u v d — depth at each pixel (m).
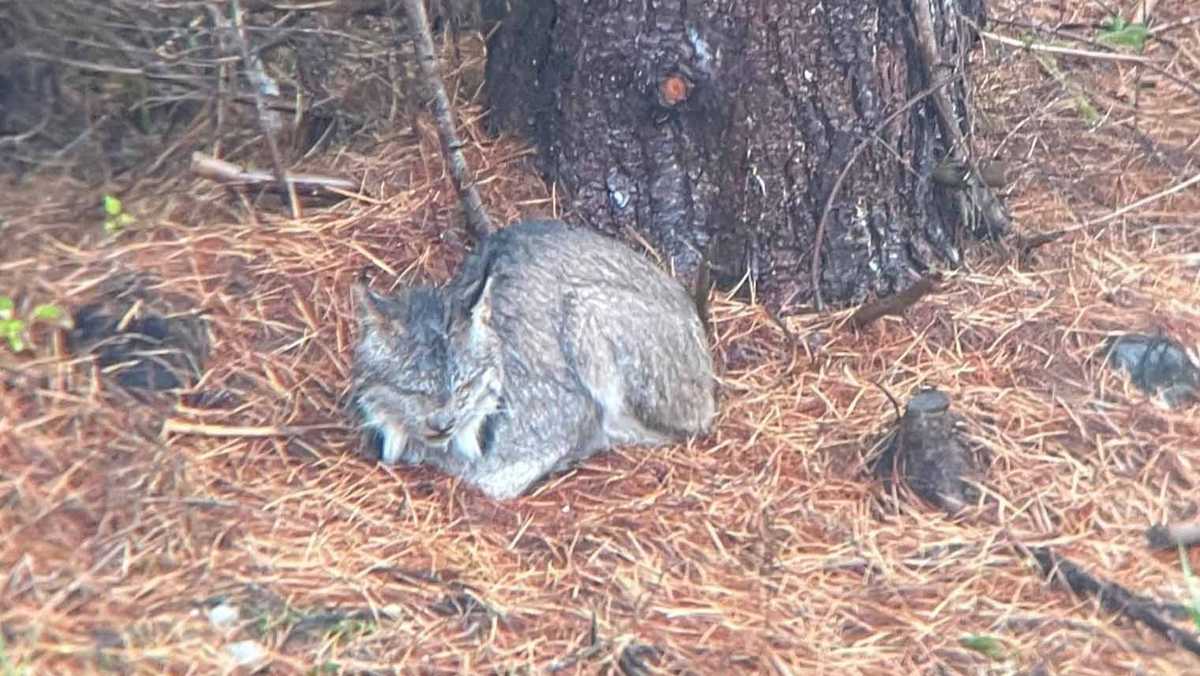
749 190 6.52
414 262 6.50
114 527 5.36
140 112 7.15
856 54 6.43
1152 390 6.23
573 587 5.25
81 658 4.84
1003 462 5.82
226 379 5.99
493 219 6.64
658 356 5.94
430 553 5.37
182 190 6.85
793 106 6.44
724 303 6.58
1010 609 5.21
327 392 6.01
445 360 5.49
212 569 5.23
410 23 6.43
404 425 5.62
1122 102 8.04
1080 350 6.35
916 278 6.70
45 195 6.83
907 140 6.62
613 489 5.74
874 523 5.61
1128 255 6.98
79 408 5.77
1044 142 7.70
